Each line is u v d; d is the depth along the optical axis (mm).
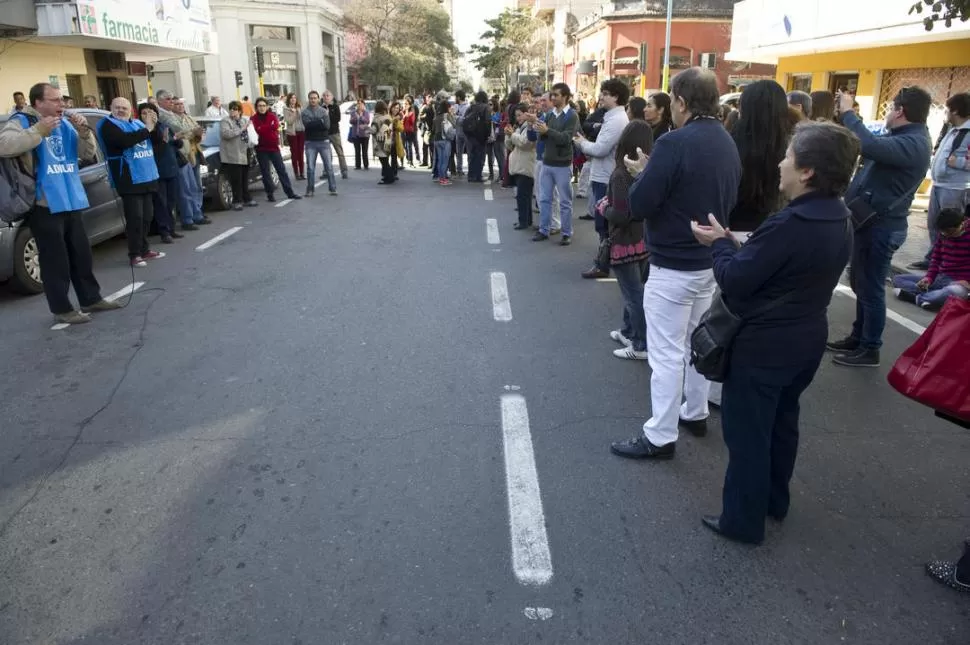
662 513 3404
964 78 11820
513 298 6824
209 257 8586
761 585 2920
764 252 2719
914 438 4168
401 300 6758
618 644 2609
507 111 14438
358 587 2898
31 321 6293
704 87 3523
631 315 5242
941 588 2916
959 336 2754
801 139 2699
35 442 4113
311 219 11078
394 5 53125
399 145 17047
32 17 12547
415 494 3547
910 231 9844
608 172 7559
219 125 11945
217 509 3441
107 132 7762
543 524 3311
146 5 15219
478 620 2719
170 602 2830
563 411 4449
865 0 12508
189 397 4684
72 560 3088
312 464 3834
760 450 3014
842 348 5508
